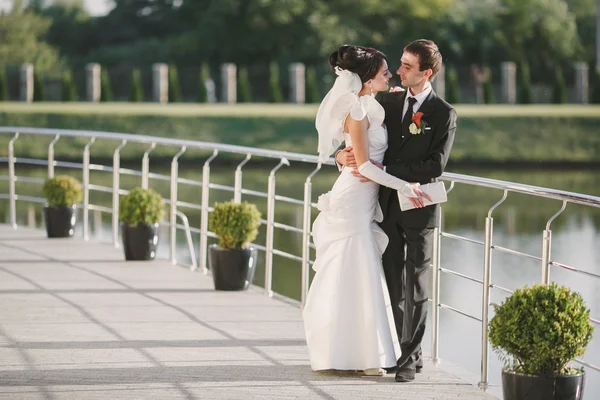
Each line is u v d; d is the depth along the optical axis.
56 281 9.70
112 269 10.44
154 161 33.62
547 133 36.12
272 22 52.53
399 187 6.01
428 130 6.00
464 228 21.81
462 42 56.16
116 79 46.84
